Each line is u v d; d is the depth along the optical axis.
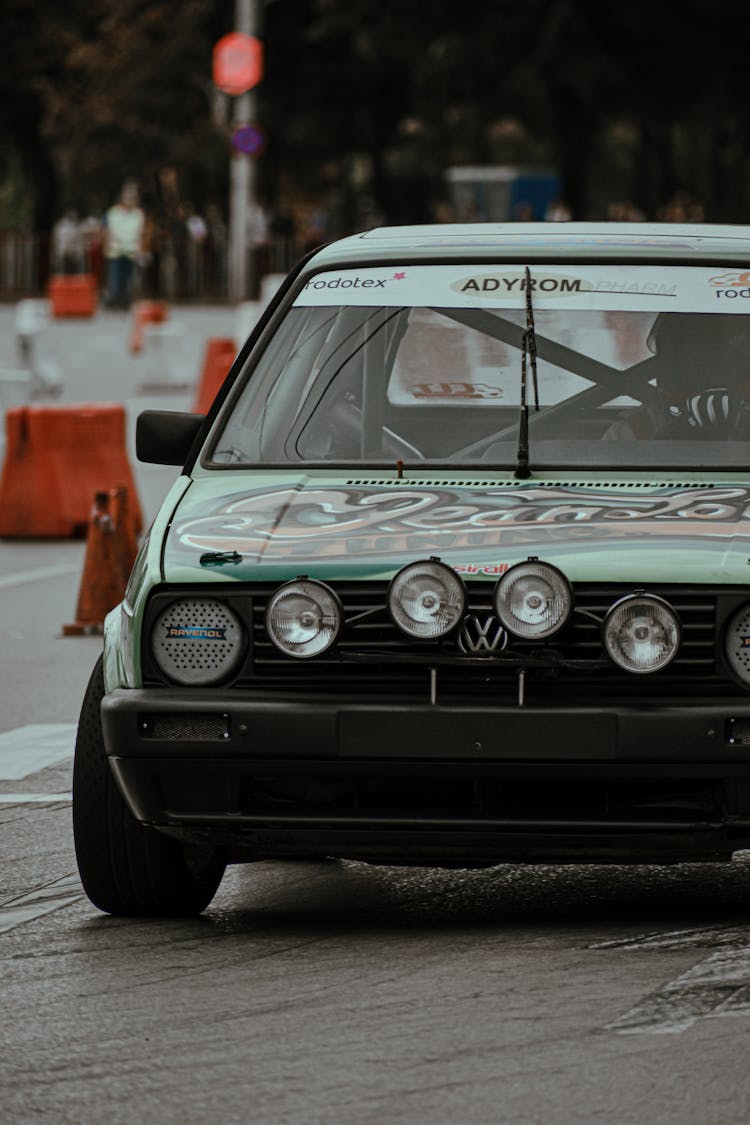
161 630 13.25
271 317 15.89
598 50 122.06
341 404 15.21
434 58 124.81
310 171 178.25
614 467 14.48
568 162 129.88
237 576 13.16
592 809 13.04
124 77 143.00
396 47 128.75
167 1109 10.46
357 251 16.19
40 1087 10.82
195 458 15.02
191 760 13.08
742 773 12.74
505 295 15.55
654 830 12.92
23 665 25.06
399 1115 10.29
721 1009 11.87
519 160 195.62
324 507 13.95
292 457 14.95
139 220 104.38
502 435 14.83
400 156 152.50
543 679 12.88
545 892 14.93
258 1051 11.30
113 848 13.85
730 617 12.88
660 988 12.27
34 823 17.38
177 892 14.02
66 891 15.09
